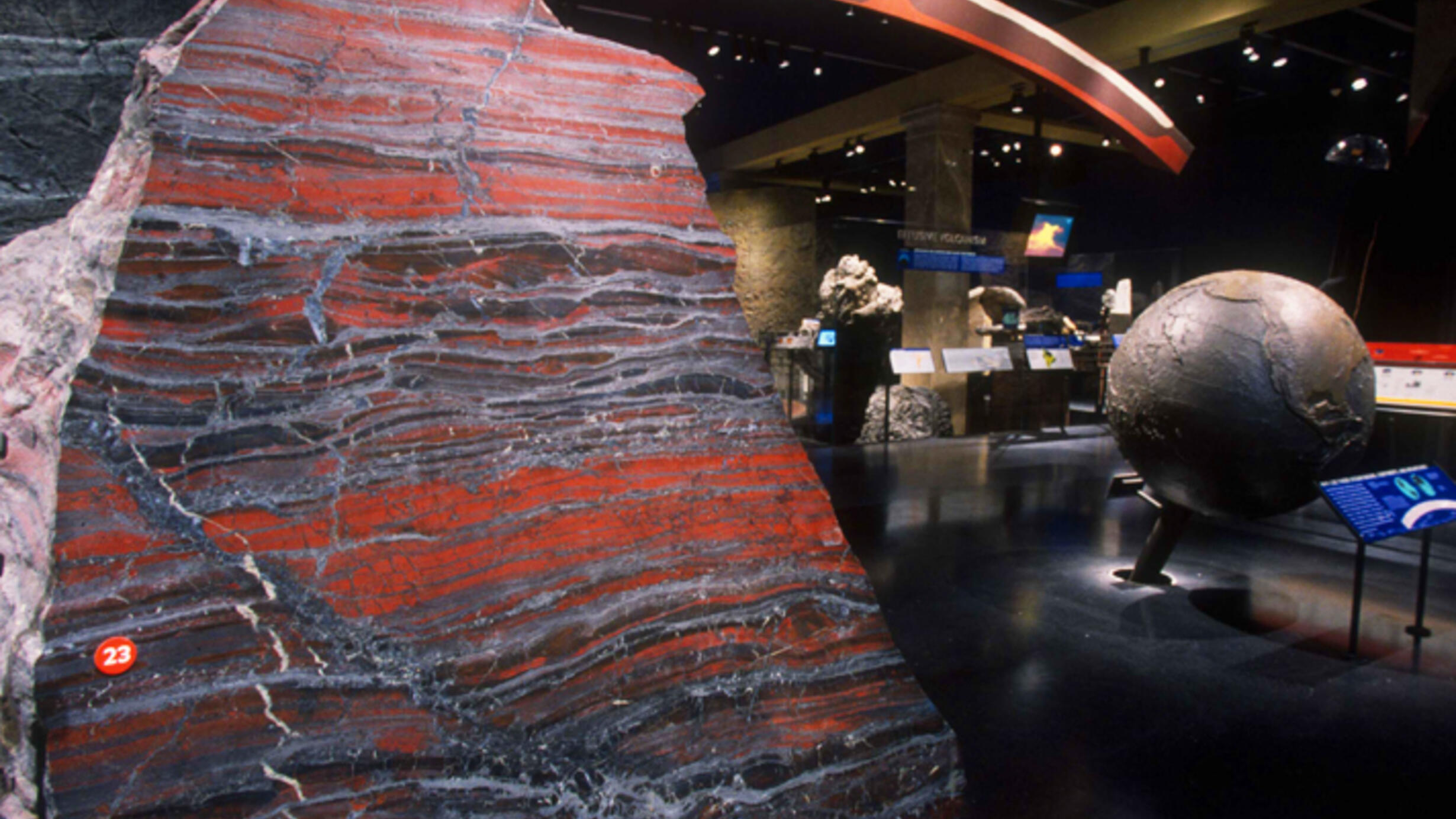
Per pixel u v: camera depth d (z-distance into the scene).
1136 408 3.22
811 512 1.56
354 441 1.27
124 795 1.03
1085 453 7.10
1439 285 5.09
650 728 1.30
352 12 1.43
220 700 1.10
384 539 1.25
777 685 1.40
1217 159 9.77
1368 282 5.46
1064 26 7.56
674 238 1.57
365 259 1.34
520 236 1.45
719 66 7.67
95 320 1.24
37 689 1.03
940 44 7.40
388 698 1.18
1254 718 2.46
